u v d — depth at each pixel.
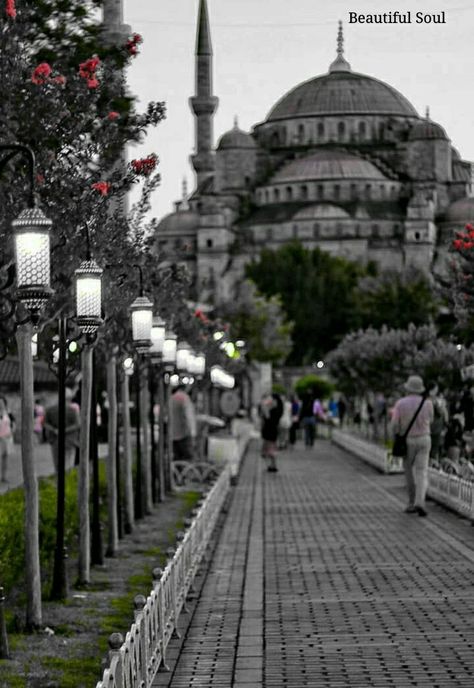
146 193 26.56
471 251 36.06
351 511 36.50
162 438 42.53
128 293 25.78
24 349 19.02
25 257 13.40
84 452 23.70
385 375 66.12
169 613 18.02
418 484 34.47
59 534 21.75
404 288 167.88
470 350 45.09
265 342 161.88
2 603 16.89
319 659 17.02
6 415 43.12
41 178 17.80
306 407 81.94
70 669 16.19
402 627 18.98
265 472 56.59
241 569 25.20
